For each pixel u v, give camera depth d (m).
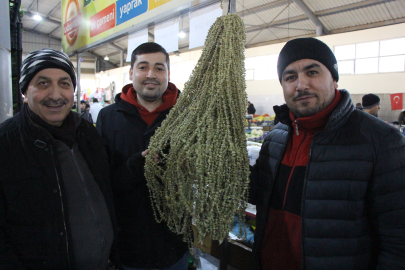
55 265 0.85
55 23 11.89
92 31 2.30
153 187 1.01
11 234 0.82
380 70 7.09
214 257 1.67
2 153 0.82
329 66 0.87
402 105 6.72
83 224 0.93
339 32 8.18
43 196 0.85
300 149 0.96
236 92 0.88
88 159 1.01
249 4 7.56
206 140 0.85
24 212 0.82
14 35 2.12
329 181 0.84
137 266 1.17
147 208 1.16
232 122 0.86
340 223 0.82
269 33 9.24
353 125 0.86
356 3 6.81
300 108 0.89
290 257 0.93
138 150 1.21
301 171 0.93
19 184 0.82
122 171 1.09
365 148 0.81
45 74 0.87
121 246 1.19
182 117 0.95
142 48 1.27
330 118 0.84
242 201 0.92
